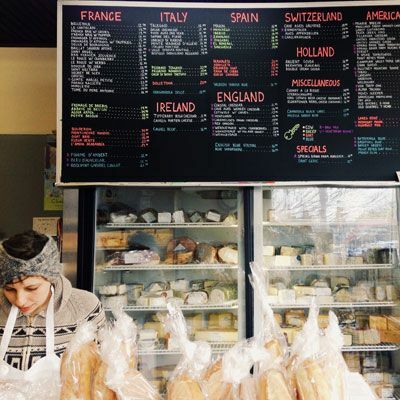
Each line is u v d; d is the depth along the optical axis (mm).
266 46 2385
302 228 2670
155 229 2596
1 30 2891
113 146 2299
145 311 2588
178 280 2590
